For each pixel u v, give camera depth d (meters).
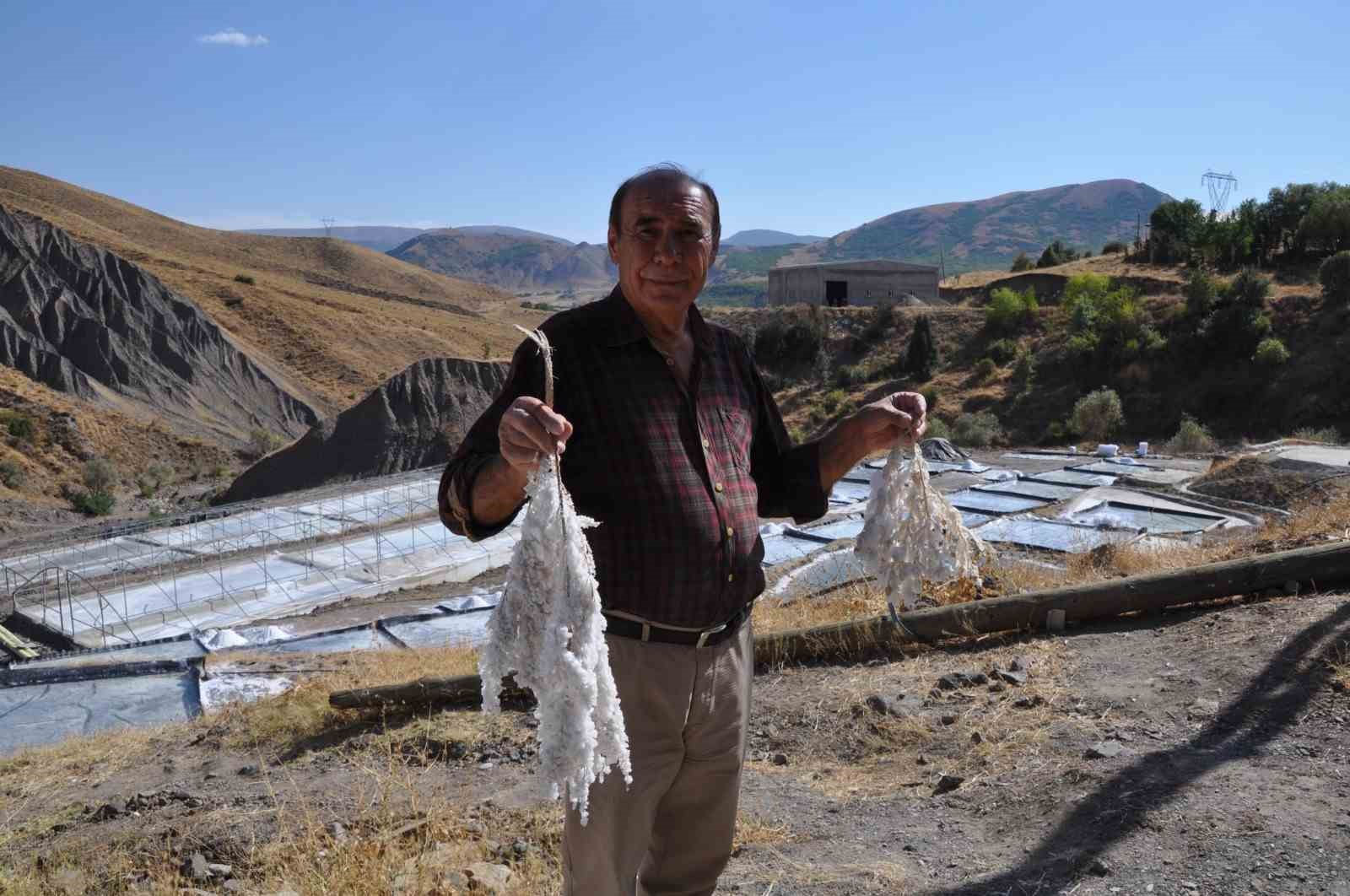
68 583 18.69
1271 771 3.81
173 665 10.38
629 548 2.08
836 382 54.66
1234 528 15.26
